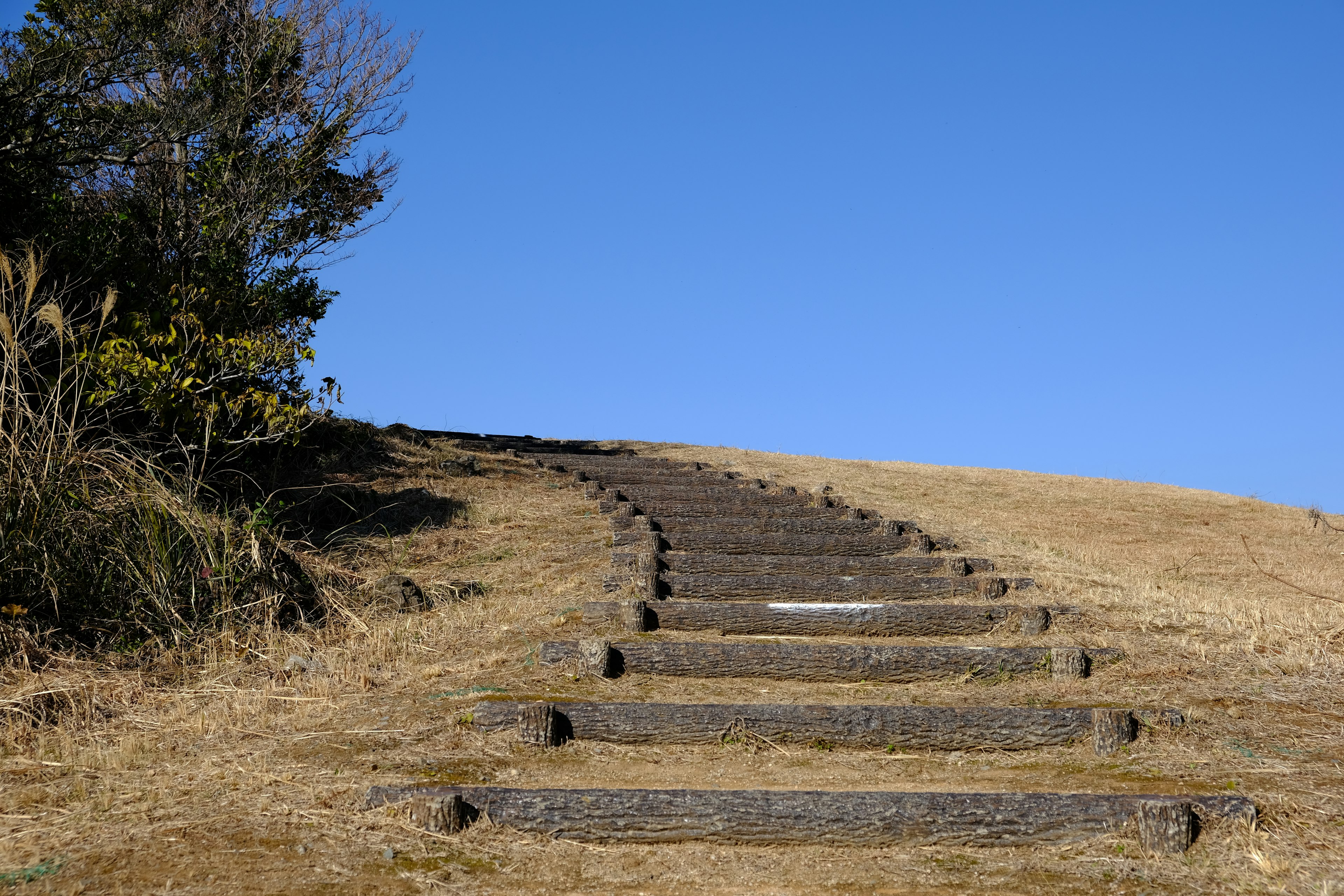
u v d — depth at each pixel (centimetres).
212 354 1089
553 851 495
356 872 460
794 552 1095
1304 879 460
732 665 743
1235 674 734
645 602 859
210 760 580
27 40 1309
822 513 1280
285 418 1088
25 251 985
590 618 838
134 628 775
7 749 589
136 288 1187
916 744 636
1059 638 831
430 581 980
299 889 441
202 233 1559
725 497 1363
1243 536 1597
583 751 619
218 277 1488
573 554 1059
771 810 509
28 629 729
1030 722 638
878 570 1018
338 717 650
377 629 827
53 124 1301
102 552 800
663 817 507
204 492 1041
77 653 732
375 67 1875
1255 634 830
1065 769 605
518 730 624
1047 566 1091
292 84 1806
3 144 1170
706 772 597
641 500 1338
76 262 1145
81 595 769
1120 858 490
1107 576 1087
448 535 1141
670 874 477
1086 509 1748
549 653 745
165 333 1070
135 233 1386
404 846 487
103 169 1602
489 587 966
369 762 580
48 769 563
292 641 793
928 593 945
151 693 691
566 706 638
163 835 485
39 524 758
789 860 492
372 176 1888
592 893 457
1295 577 1311
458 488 1362
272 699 678
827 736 637
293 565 897
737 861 491
